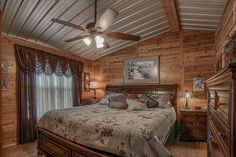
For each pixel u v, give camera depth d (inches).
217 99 60.1
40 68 169.0
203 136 155.9
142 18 155.3
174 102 177.6
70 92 203.2
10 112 148.6
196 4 128.1
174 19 150.9
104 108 150.0
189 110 162.9
